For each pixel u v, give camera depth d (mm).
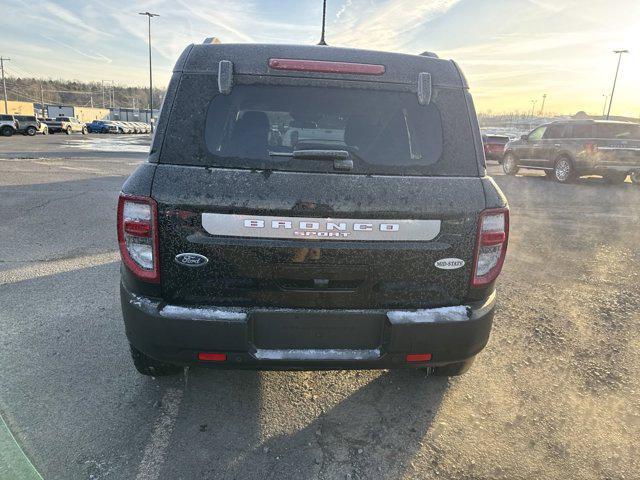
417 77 2488
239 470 2340
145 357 2836
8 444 2461
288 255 2229
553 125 14859
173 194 2184
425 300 2385
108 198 9430
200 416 2752
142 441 2523
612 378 3270
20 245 6055
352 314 2324
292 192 2195
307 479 2299
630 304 4621
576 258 6215
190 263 2230
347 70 2432
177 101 2342
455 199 2309
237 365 2314
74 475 2266
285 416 2777
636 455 2523
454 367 2998
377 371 3307
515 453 2518
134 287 2318
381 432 2658
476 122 2510
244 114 2383
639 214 9344
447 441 2598
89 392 2945
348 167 2285
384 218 2236
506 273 5551
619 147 13352
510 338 3844
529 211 9539
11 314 4027
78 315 4031
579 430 2717
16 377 3088
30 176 12367
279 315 2299
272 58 2430
